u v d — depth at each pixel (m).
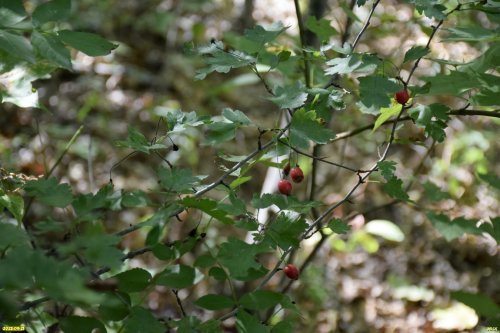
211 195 4.59
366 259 4.61
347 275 4.46
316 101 1.75
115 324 2.03
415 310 4.30
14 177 1.87
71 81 5.58
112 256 1.26
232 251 1.57
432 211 2.31
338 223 1.71
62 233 3.29
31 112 5.05
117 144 1.60
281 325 1.72
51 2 1.52
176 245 1.66
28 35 3.56
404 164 5.14
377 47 4.09
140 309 1.58
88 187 4.59
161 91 5.94
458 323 4.16
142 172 4.90
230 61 1.70
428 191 2.49
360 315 4.20
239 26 7.12
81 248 1.36
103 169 4.80
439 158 5.05
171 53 6.44
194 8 6.73
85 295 1.13
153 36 6.67
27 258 1.16
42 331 1.85
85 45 1.50
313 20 2.34
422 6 1.61
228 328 3.70
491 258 4.66
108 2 6.75
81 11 6.52
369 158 5.20
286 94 1.66
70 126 5.13
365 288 4.38
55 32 1.49
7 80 2.02
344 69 1.62
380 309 4.27
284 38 2.88
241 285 3.55
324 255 4.52
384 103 1.54
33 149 4.48
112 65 5.87
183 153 5.10
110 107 5.45
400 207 4.88
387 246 4.74
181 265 1.66
